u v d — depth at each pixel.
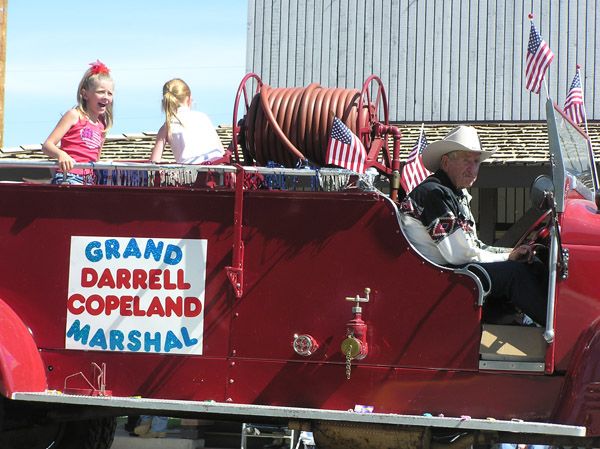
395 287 5.95
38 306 6.32
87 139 7.14
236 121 6.81
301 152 6.90
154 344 6.19
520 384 5.82
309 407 6.01
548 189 6.13
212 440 10.41
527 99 18.12
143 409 6.41
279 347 6.06
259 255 6.10
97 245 6.28
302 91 6.98
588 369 5.55
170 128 7.40
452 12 18.58
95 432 7.64
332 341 6.00
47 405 6.55
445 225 5.96
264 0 19.42
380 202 5.98
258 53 19.39
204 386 6.13
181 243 6.19
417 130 16.95
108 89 7.17
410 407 5.91
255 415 6.18
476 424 5.54
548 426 5.43
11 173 14.85
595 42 17.92
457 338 5.87
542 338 5.84
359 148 6.20
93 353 6.26
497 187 14.55
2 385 6.00
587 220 5.93
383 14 18.91
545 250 6.11
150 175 6.54
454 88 18.50
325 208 6.04
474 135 6.29
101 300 6.26
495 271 5.96
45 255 6.33
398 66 18.75
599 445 5.79
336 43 19.08
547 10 18.16
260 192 6.10
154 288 6.21
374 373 5.95
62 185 6.32
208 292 6.15
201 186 6.55
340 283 6.00
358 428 5.96
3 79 15.43
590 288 5.80
